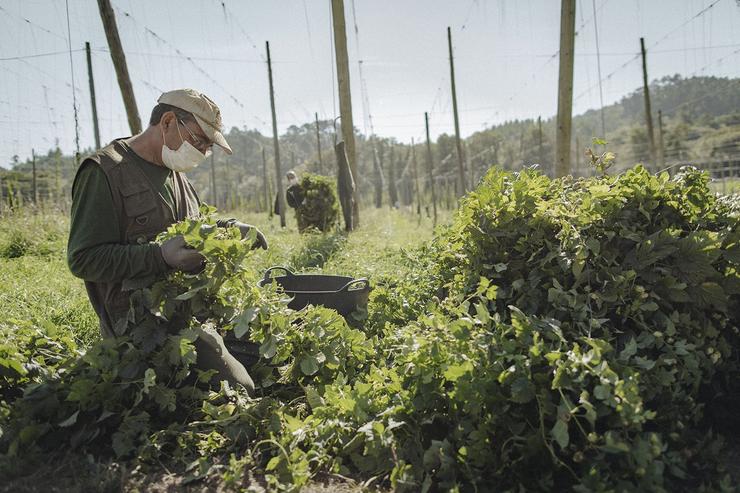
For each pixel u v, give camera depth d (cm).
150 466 249
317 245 969
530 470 225
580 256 279
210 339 297
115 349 278
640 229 291
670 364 245
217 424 276
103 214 275
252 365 345
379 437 244
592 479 202
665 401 242
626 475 207
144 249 272
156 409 281
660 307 276
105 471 239
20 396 286
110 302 288
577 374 226
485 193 321
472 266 333
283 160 11762
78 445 258
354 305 400
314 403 290
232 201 4959
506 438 233
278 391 324
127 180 283
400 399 264
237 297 314
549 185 333
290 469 233
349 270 675
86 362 270
